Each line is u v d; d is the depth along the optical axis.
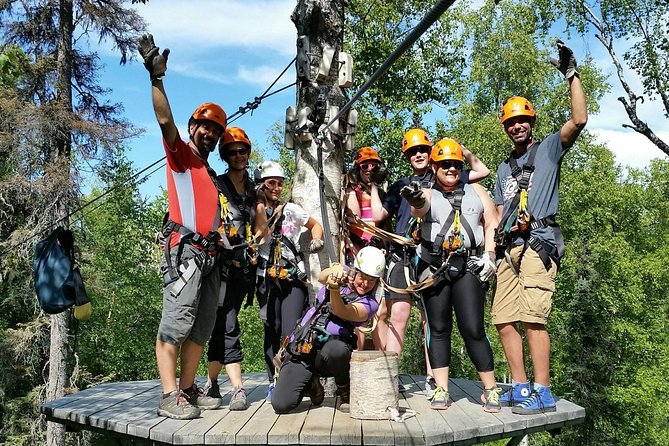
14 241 16.44
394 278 5.44
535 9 22.41
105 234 28.83
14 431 19.41
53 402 5.60
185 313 4.59
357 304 4.66
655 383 27.28
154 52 4.22
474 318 4.88
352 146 6.38
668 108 17.17
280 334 5.40
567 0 18.31
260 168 5.54
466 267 4.90
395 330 5.41
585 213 29.05
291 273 5.29
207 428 4.33
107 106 17.75
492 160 25.64
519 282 4.97
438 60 21.22
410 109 19.66
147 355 28.23
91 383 20.77
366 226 5.51
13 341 17.97
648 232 38.38
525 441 25.42
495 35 29.25
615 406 25.42
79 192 16.17
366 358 4.57
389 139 19.09
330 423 4.43
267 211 5.42
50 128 15.70
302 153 6.26
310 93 6.33
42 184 15.75
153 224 29.97
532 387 5.28
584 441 25.06
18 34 16.61
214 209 4.73
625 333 28.14
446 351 5.04
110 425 4.67
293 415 4.71
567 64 4.74
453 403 5.23
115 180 19.73
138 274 29.08
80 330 25.52
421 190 4.74
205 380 6.82
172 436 4.21
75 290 5.37
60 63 16.70
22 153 15.77
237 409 4.91
